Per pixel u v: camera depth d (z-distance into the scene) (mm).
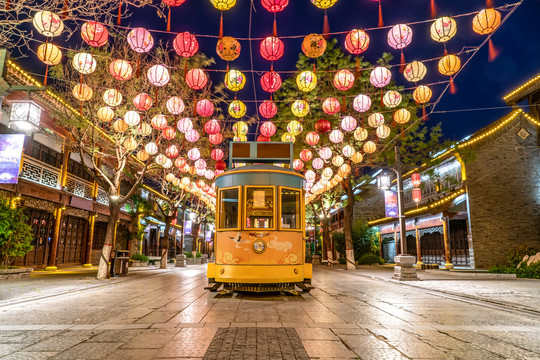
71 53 12609
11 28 7785
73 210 22156
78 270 20406
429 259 26312
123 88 14461
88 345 4586
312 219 38906
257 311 7188
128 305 7988
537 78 21078
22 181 16281
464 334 5242
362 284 13484
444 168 23906
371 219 34406
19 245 14477
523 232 20500
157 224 36500
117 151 15992
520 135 21578
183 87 14484
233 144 11539
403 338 4980
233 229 9531
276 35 7059
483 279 15125
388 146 19625
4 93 8180
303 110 9688
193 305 7988
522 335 5203
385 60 16594
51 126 18031
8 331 5395
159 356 4109
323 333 5262
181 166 14914
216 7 5918
